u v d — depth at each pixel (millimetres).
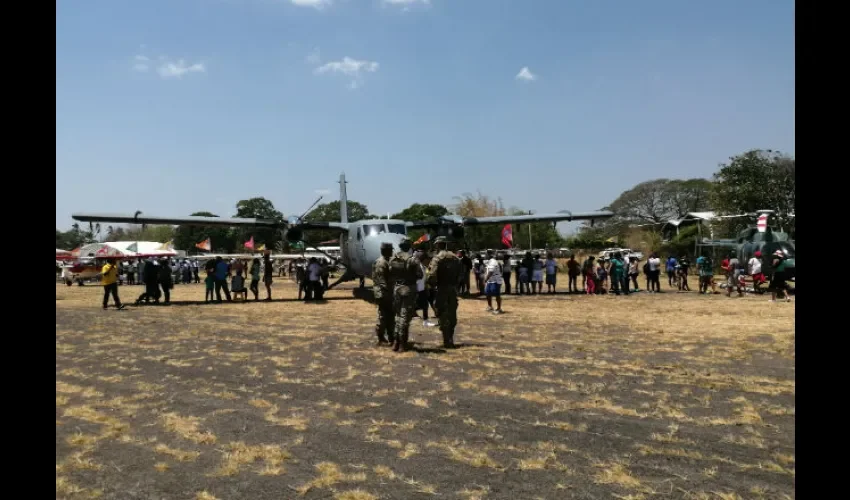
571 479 4492
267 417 6250
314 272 22000
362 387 7582
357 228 20828
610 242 58938
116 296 19078
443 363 9117
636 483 4379
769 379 7836
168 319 15859
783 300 19844
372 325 14258
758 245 23969
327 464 4863
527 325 13680
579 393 7137
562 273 43125
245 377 8266
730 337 11570
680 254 41469
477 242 47750
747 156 35906
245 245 51688
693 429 5695
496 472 4656
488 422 6000
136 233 89438
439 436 5566
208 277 21797
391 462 4902
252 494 4289
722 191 36531
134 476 4660
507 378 8000
